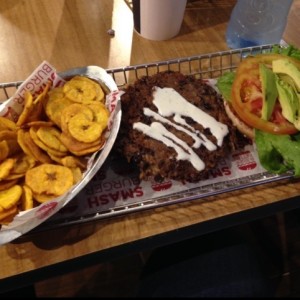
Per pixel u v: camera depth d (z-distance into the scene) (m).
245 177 0.33
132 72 0.42
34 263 0.28
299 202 0.33
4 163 0.29
